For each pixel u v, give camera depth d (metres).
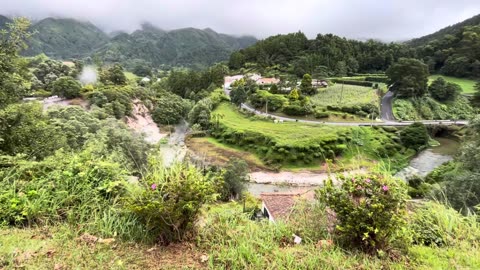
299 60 94.94
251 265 2.64
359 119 49.53
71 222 3.27
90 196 3.52
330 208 3.36
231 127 46.84
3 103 9.09
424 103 61.06
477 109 55.69
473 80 82.19
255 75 86.12
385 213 2.99
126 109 53.62
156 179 3.14
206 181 3.33
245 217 3.75
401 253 3.10
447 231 3.68
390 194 3.06
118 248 2.87
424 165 35.12
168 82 93.75
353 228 3.06
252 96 60.47
